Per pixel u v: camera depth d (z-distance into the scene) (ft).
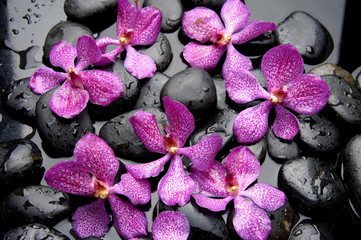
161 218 1.75
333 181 1.82
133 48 1.92
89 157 1.78
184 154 1.82
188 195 1.77
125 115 1.84
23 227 1.76
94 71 1.87
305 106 1.87
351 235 1.81
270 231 1.77
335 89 1.91
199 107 1.83
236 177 1.82
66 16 2.03
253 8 2.06
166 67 1.95
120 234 1.78
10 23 2.01
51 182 1.77
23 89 1.90
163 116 1.84
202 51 1.94
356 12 2.06
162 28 1.99
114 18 2.00
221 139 1.78
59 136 1.82
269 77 1.89
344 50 2.02
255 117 1.86
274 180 1.86
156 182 1.84
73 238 1.79
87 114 1.85
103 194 1.77
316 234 1.79
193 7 2.00
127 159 1.84
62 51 1.90
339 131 1.89
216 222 1.77
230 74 1.88
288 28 1.99
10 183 1.81
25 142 1.84
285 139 1.87
